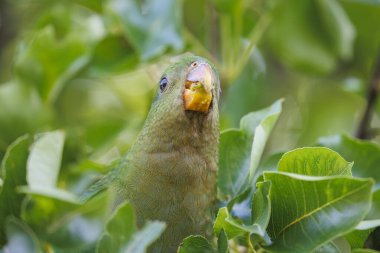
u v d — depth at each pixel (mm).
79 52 10562
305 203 6289
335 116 12680
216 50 11367
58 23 11180
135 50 10703
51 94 10609
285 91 12844
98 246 5871
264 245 6566
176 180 8156
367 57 12266
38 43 10453
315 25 11609
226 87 10648
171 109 8203
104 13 11094
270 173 6371
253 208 6637
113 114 12453
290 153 6602
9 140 10438
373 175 8203
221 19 10648
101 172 9703
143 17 10305
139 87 12406
